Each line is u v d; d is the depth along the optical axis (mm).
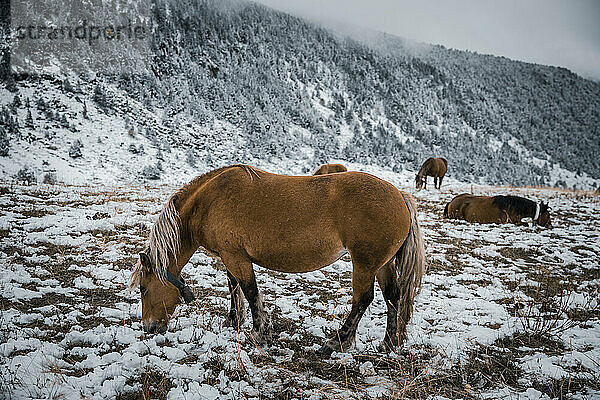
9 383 3141
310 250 3906
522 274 7184
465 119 199375
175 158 81562
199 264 6969
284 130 119750
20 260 6277
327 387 3383
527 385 3578
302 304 5523
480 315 5316
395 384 3525
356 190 3830
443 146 144875
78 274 5984
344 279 6770
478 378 3660
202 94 132125
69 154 68062
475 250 8648
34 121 77938
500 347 4375
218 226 4055
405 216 3930
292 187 4000
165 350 3863
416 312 5312
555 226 11219
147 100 108000
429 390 3439
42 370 3371
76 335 4027
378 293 6055
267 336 4117
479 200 11867
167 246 4160
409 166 105812
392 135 134875
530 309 5203
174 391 3209
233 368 3607
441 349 4246
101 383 3307
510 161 143875
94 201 11578
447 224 11359
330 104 171625
